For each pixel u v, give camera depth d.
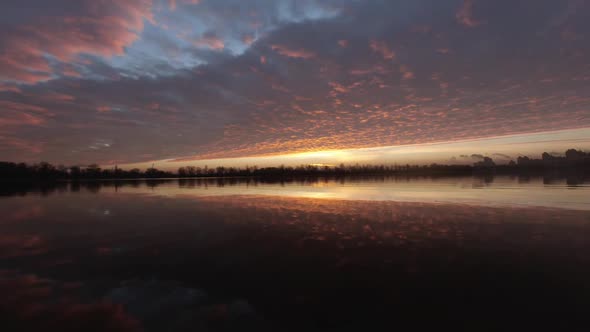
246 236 10.77
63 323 5.02
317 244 9.58
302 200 22.34
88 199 24.44
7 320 5.12
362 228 11.80
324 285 6.47
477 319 5.05
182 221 13.77
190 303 5.74
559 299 5.65
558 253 8.24
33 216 15.65
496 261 7.68
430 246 9.12
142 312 5.40
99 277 7.05
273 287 6.41
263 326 4.95
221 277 6.99
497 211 15.37
